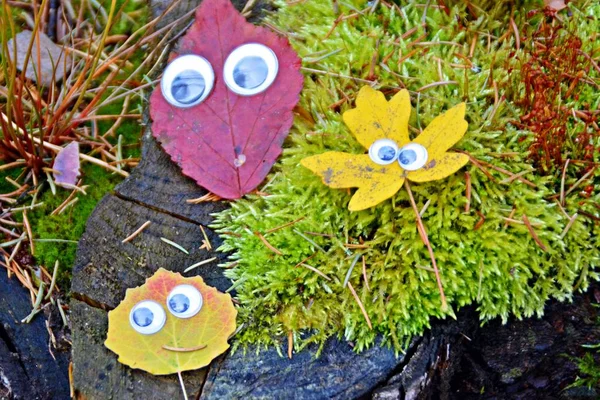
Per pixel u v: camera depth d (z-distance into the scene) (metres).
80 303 0.48
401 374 0.46
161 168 0.49
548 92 0.48
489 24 0.51
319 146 0.48
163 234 0.48
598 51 0.50
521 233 0.47
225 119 0.48
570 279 0.47
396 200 0.47
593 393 0.50
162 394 0.46
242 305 0.47
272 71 0.48
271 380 0.46
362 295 0.46
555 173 0.48
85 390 0.46
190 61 0.49
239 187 0.48
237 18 0.49
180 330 0.46
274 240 0.47
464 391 0.50
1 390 0.51
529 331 0.48
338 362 0.46
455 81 0.49
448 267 0.46
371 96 0.47
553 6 0.51
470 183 0.47
